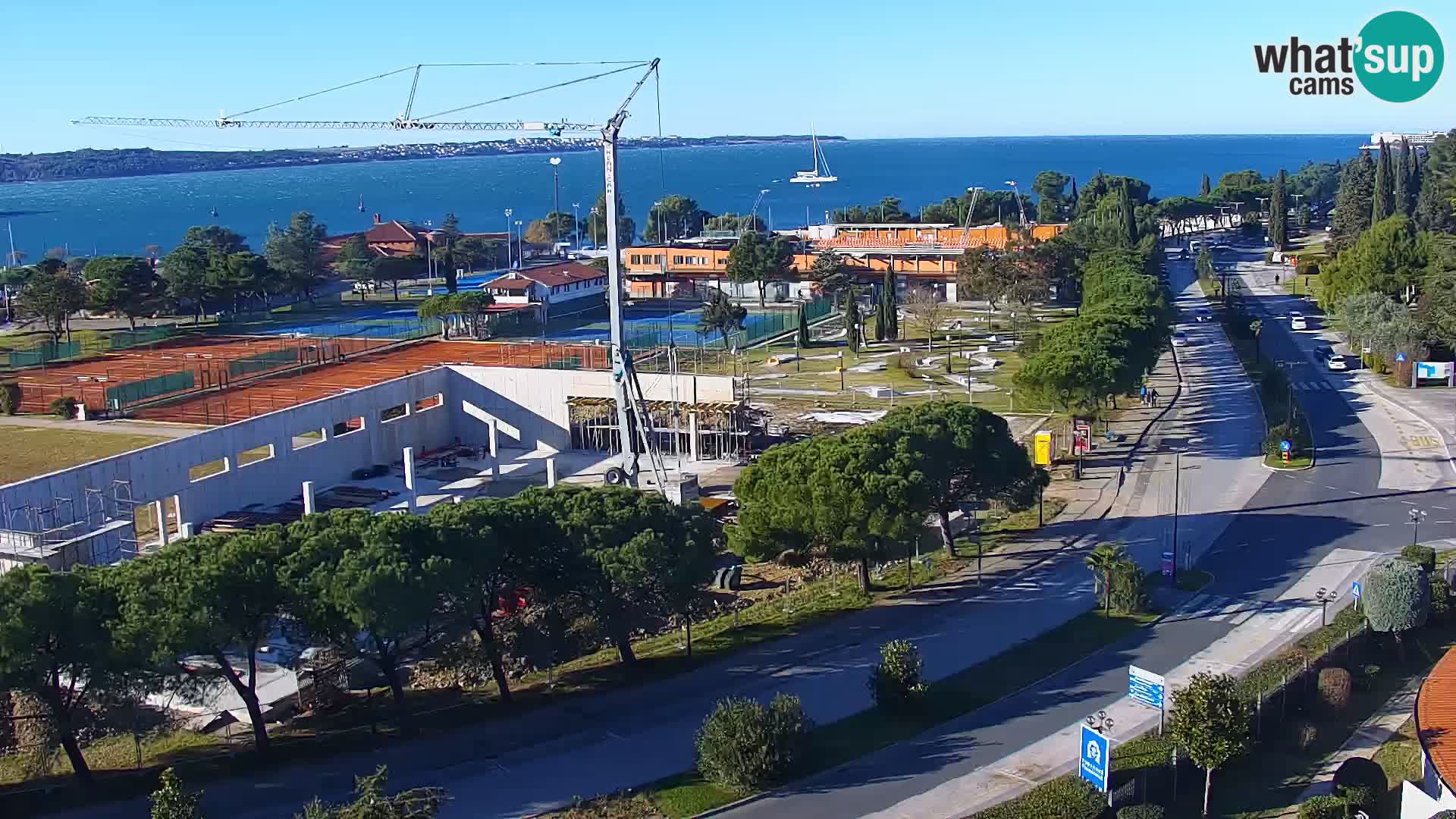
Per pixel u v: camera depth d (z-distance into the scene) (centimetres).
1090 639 5903
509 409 10831
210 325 16862
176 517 8212
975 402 11288
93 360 13112
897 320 15525
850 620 6309
